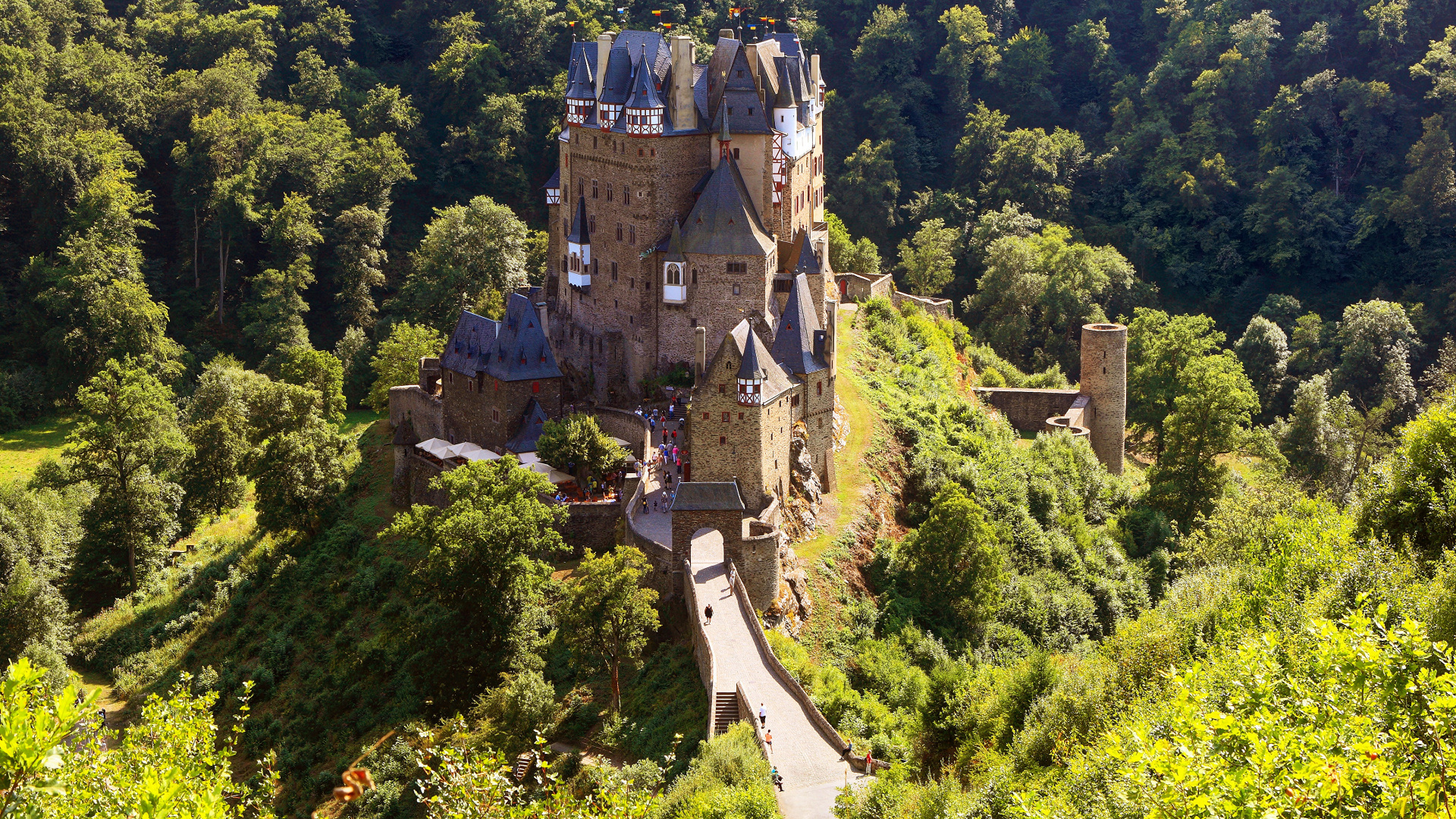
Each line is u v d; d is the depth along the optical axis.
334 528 114.06
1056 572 109.88
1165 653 66.50
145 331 162.75
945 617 97.25
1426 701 38.03
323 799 83.38
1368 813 34.00
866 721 76.81
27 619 107.12
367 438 129.88
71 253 164.62
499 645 86.56
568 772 74.38
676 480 100.69
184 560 124.06
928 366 138.88
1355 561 64.56
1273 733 37.41
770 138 115.62
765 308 111.81
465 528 85.06
